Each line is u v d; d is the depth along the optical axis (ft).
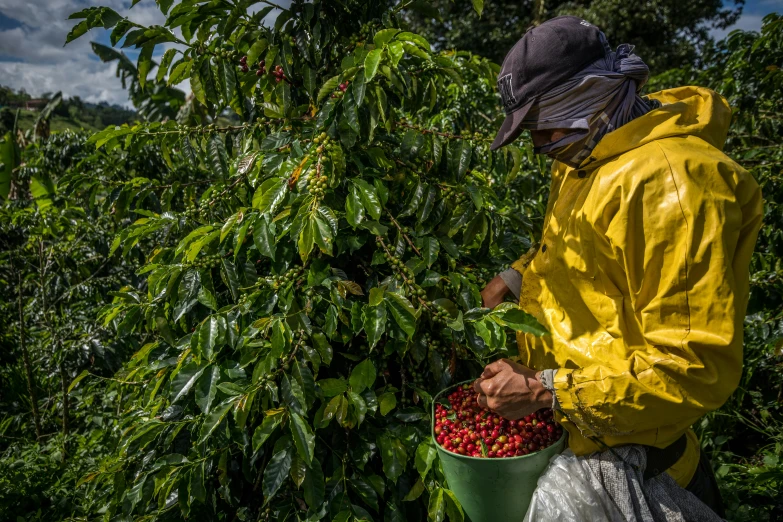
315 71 6.20
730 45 12.96
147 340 10.67
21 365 12.91
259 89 6.74
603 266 4.22
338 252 5.43
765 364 10.32
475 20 39.60
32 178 13.51
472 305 5.34
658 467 4.43
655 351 3.97
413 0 6.18
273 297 5.31
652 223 3.89
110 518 6.16
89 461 9.69
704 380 3.84
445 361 5.69
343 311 5.37
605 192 4.11
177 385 5.19
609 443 4.36
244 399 4.81
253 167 5.93
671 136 4.14
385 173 5.98
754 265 9.91
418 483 5.20
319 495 5.00
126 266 11.64
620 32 38.96
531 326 4.50
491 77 6.22
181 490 5.34
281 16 5.96
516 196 9.96
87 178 7.72
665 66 39.58
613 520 4.28
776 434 9.60
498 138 4.72
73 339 11.30
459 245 6.37
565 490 4.30
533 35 4.41
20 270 11.68
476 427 4.80
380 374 5.68
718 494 5.21
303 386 4.94
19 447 11.12
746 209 3.99
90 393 11.23
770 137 11.61
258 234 4.98
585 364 4.34
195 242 5.30
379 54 4.79
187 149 6.35
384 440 5.25
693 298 3.80
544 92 4.32
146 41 5.85
